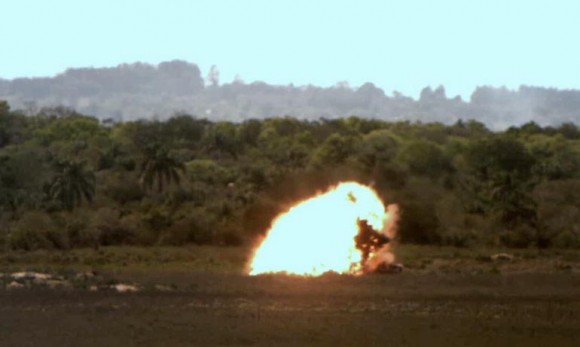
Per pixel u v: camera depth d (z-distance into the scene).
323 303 106.06
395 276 135.25
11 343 82.88
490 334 89.19
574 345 85.50
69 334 87.12
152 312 99.12
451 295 113.00
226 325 92.00
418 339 86.56
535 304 107.44
